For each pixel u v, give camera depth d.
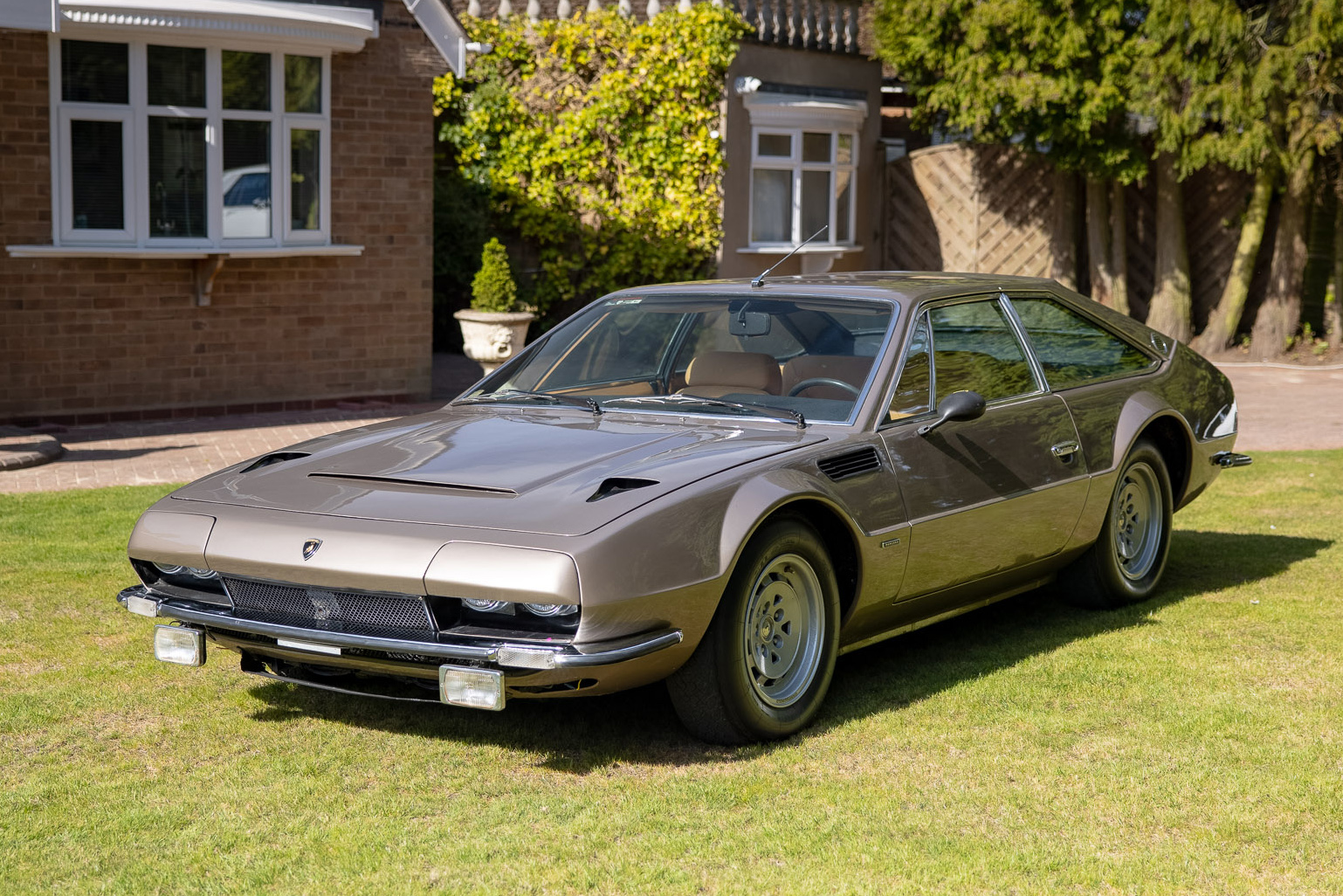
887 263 21.19
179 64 11.91
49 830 3.66
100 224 11.79
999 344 5.46
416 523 3.98
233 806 3.83
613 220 17.91
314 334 13.20
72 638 5.52
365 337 13.54
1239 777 3.96
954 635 5.65
